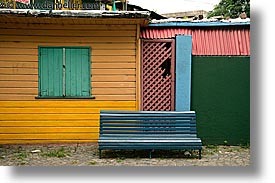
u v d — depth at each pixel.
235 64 8.62
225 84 8.64
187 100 8.57
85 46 8.52
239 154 7.93
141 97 8.65
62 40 8.51
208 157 7.68
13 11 7.60
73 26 8.49
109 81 8.58
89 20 8.08
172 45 8.61
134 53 8.55
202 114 8.67
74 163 7.16
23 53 8.48
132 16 7.75
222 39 8.73
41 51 8.51
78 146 8.48
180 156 7.75
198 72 8.65
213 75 8.65
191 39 8.53
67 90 8.58
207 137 8.70
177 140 7.33
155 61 8.65
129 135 7.60
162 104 8.66
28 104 8.55
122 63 8.56
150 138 7.43
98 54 8.55
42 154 7.82
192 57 8.62
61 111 8.59
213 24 8.72
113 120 7.69
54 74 8.55
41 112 8.58
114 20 8.08
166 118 7.73
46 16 7.71
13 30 8.44
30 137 8.60
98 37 8.53
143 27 8.77
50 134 8.62
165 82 8.66
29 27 8.45
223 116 8.67
